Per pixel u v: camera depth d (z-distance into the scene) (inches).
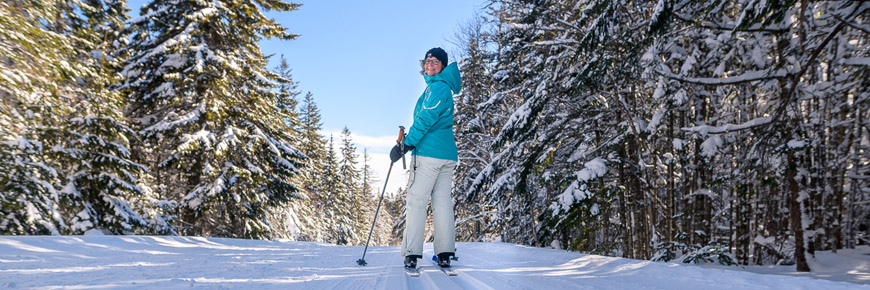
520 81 497.0
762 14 150.9
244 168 511.5
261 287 69.8
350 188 1733.5
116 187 383.9
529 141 393.1
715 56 241.8
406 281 81.7
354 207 1747.0
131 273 89.6
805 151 195.2
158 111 498.6
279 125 590.2
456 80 117.9
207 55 469.7
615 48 263.0
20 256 123.1
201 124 487.8
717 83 198.2
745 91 243.8
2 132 301.3
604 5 236.5
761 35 212.7
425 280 84.4
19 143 308.8
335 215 1400.1
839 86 185.9
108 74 432.1
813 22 177.0
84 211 371.6
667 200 299.0
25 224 323.9
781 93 187.9
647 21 237.0
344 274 92.2
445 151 110.0
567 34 324.8
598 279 89.5
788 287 80.0
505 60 498.0
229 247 222.4
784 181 213.5
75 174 374.3
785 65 180.1
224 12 509.7
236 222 539.2
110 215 391.2
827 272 172.1
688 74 247.4
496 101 457.4
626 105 297.0
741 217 266.8
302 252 186.4
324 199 1330.0
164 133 467.2
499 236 657.0
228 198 490.0
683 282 85.8
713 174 283.3
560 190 434.6
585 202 307.3
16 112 317.4
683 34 239.0
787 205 248.8
